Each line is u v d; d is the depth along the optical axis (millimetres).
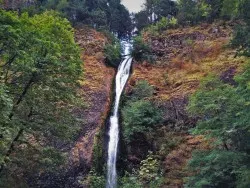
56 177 20281
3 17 14445
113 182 21781
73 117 17609
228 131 13578
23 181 17016
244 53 20031
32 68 14500
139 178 20531
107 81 28797
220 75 24562
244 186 12695
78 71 17781
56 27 17875
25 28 15297
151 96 25797
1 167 15359
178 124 23234
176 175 20125
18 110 15633
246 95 13617
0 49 14250
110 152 23281
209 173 14148
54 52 16141
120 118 24906
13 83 16031
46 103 16547
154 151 22203
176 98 24844
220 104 14711
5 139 14156
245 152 14008
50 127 16344
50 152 16062
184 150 21250
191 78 26391
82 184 20172
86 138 22641
